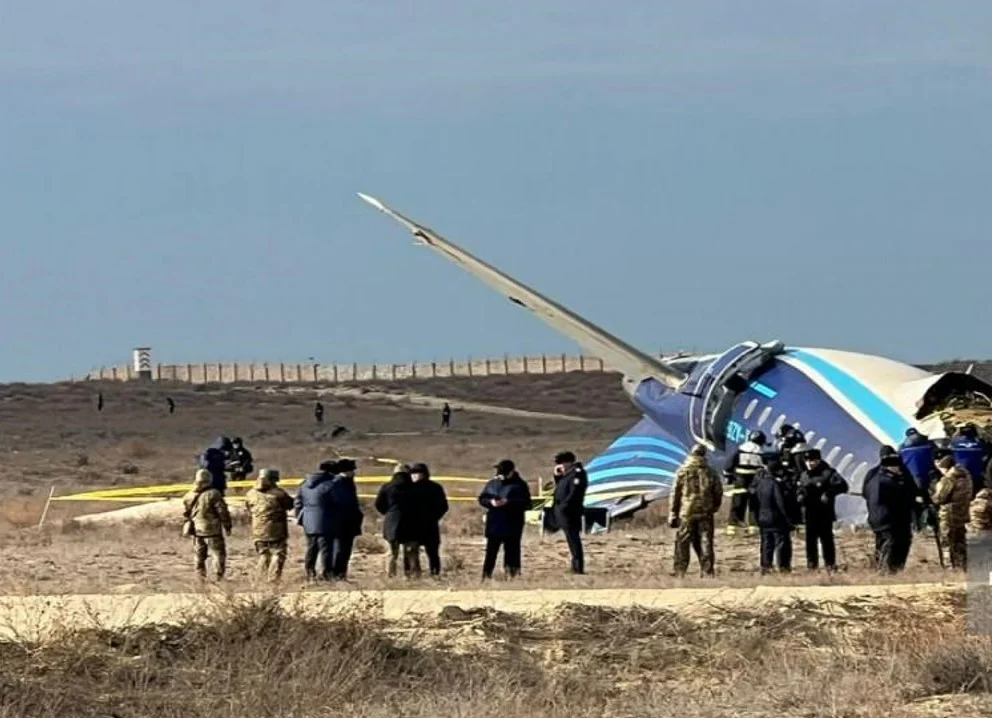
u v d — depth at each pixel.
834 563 146.38
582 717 88.44
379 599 109.06
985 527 131.12
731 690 94.06
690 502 141.25
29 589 130.12
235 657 94.56
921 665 94.12
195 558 161.25
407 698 91.75
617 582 133.25
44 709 87.69
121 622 103.25
